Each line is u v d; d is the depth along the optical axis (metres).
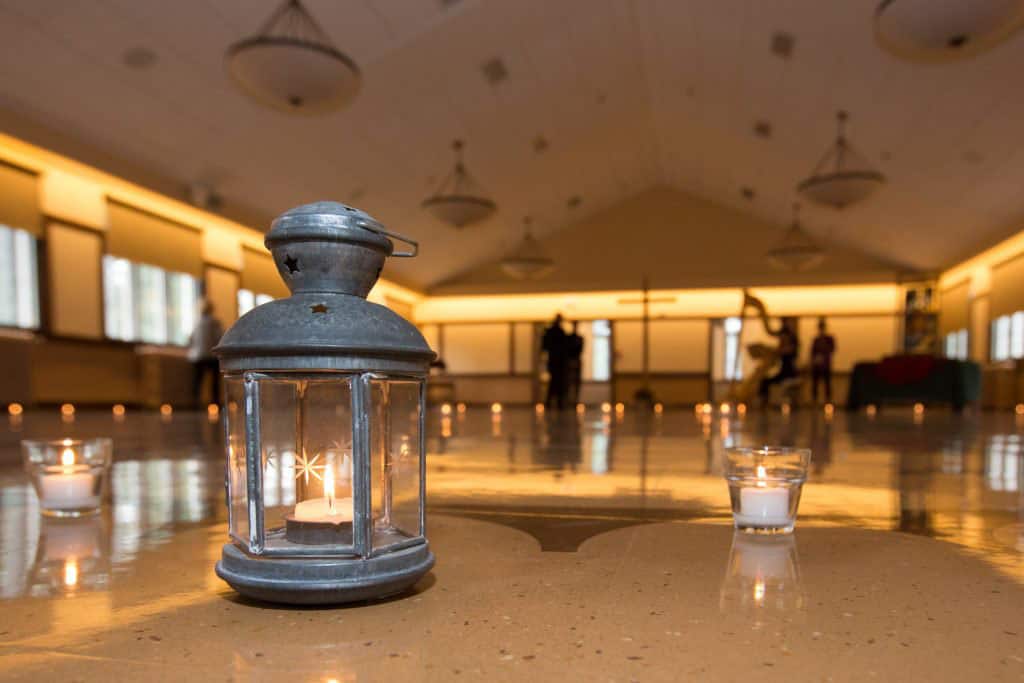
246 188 11.59
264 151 10.52
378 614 0.65
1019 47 7.65
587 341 20.30
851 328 18.47
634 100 14.24
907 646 0.56
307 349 0.61
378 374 0.65
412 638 0.58
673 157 17.36
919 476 1.90
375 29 8.60
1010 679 0.49
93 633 0.60
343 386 0.68
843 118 10.88
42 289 9.50
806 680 0.48
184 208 11.48
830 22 8.72
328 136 10.63
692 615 0.64
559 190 17.27
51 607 0.68
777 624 0.61
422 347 0.69
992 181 11.00
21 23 6.77
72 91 8.01
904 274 17.91
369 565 0.66
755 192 16.91
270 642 0.57
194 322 12.45
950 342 17.11
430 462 2.36
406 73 9.82
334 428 0.68
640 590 0.73
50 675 0.50
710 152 15.72
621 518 1.21
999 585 0.75
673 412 10.98
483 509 1.32
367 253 0.69
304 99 6.93
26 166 9.16
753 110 12.34
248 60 6.59
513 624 0.61
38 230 9.34
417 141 11.86
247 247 13.77
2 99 7.85
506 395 20.70
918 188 12.49
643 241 19.84
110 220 10.57
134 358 11.02
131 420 6.78
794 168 14.01
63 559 0.90
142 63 7.80
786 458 1.05
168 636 0.59
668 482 1.76
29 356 9.20
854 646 0.55
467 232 17.66
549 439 3.79
